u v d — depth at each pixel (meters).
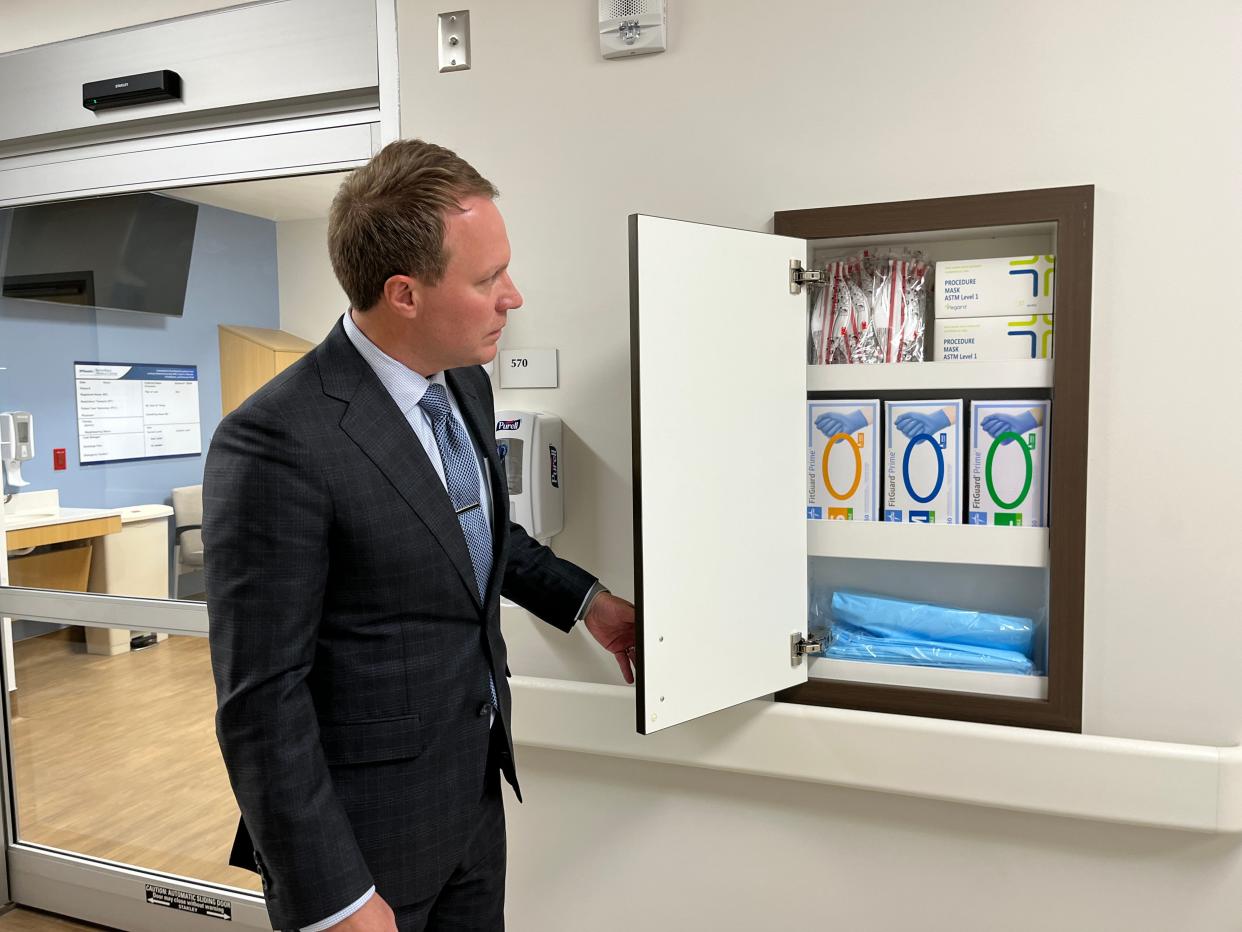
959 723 1.43
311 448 1.00
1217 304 1.29
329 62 1.75
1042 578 1.51
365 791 1.08
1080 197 1.31
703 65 1.51
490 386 1.38
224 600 0.97
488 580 1.22
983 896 1.49
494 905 1.30
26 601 2.13
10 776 2.21
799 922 1.60
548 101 1.61
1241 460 1.29
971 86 1.37
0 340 2.10
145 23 1.88
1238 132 1.26
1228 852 1.35
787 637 1.48
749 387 1.39
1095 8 1.30
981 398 1.51
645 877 1.69
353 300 1.07
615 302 1.60
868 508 1.50
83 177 2.01
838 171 1.45
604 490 1.65
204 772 2.01
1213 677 1.33
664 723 1.31
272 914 1.07
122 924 2.10
